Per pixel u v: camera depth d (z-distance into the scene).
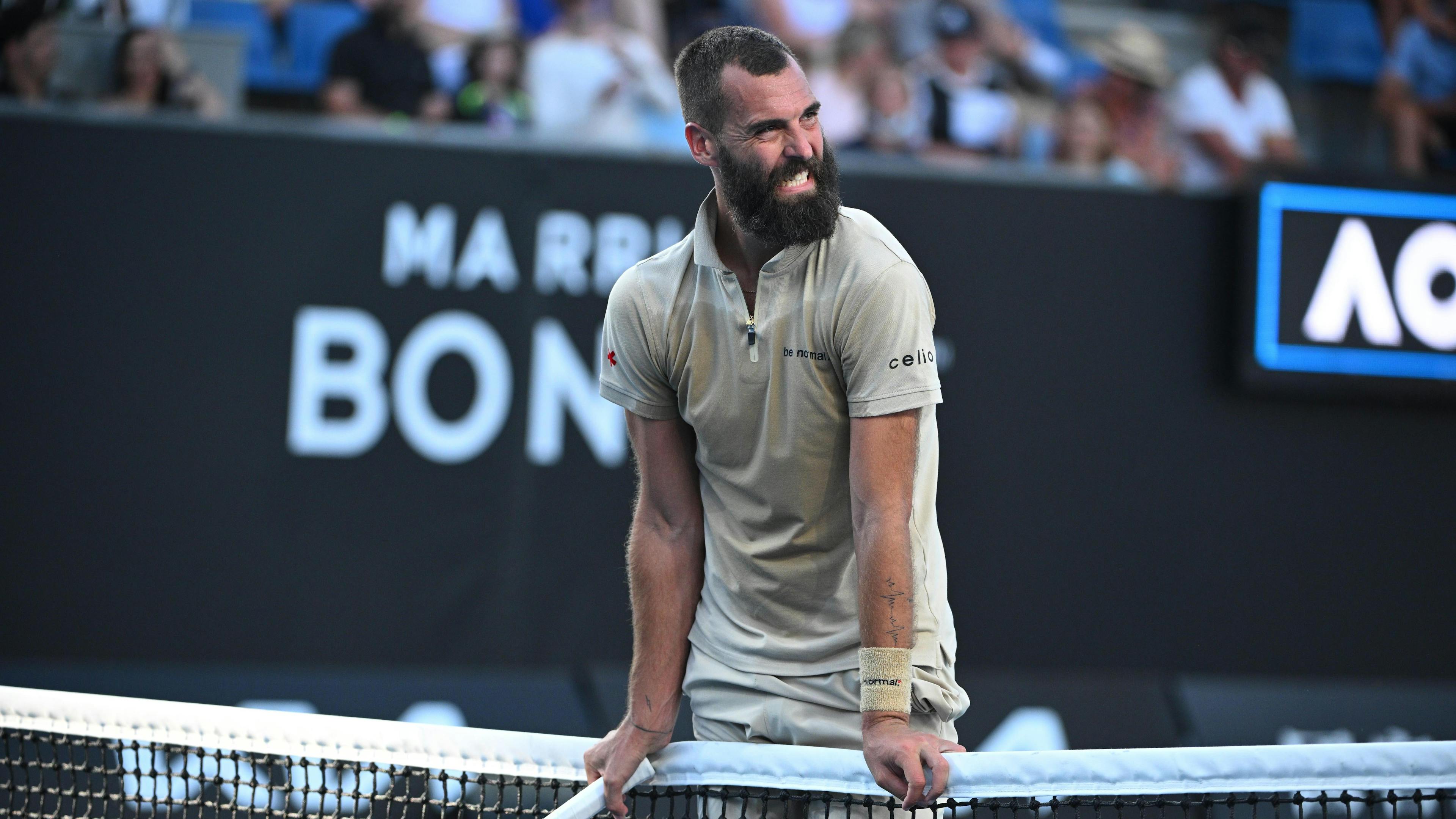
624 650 17.28
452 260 17.27
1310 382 18.20
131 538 16.62
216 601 16.69
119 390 16.67
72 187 16.70
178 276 16.83
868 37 20.92
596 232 17.48
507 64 19.92
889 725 5.62
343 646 16.84
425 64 19.72
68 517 16.53
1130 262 18.25
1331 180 18.33
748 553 6.40
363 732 6.88
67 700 7.39
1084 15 21.80
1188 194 18.41
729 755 6.22
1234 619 18.08
